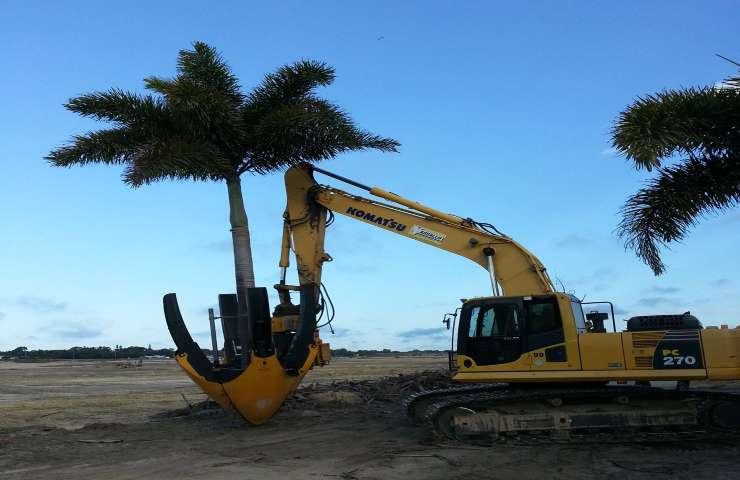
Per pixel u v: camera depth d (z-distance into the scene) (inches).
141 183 619.2
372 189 637.3
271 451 487.8
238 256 680.4
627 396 493.4
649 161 387.5
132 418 720.3
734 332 477.1
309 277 645.3
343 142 681.0
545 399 503.2
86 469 439.8
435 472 409.7
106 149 642.8
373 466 428.1
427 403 563.8
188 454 483.2
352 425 601.0
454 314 521.3
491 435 496.7
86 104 650.2
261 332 552.4
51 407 867.4
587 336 493.7
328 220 661.3
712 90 425.7
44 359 3932.1
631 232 521.3
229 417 649.0
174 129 670.5
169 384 1418.6
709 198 498.9
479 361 507.5
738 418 481.4
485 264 586.6
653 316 494.3
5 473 430.9
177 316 560.4
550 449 474.3
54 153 640.4
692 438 491.5
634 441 490.9
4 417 751.1
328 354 631.2
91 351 4212.6
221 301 624.1
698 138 425.4
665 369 476.7
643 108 396.8
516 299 508.4
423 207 620.7
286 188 664.4
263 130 671.8
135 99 660.7
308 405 711.7
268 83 720.3
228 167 660.7
